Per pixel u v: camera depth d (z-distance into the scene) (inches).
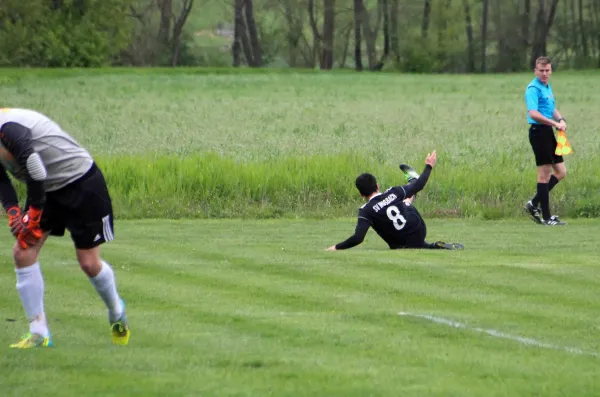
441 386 522.0
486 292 840.3
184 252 1099.3
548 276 928.3
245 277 918.4
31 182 594.9
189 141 2455.7
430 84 6008.9
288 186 1640.0
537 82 1449.3
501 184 1653.5
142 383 523.2
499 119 3358.8
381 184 1657.2
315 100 4426.7
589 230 1380.4
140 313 742.5
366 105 4114.2
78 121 3132.4
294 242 1222.3
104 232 634.2
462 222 1492.4
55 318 724.7
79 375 541.0
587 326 700.7
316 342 638.5
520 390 517.0
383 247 1197.7
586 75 7337.6
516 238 1277.1
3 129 597.9
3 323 707.4
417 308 766.5
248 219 1537.9
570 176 1710.1
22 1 7500.0
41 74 6318.9
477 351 615.8
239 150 2175.2
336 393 506.0
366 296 818.2
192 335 661.3
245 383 525.7
